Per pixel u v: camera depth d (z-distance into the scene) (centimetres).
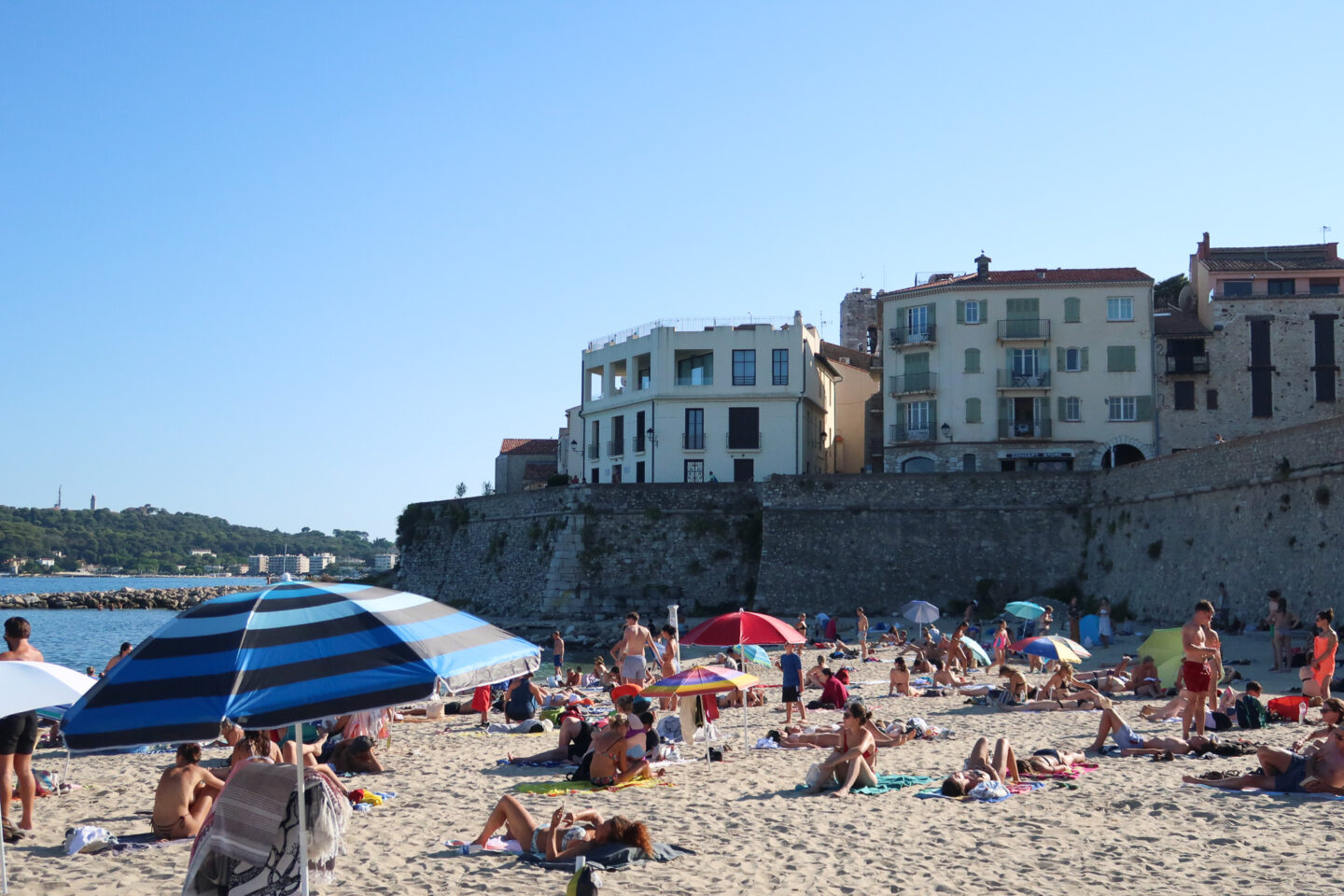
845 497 5997
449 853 1299
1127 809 1410
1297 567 4059
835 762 1620
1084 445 6825
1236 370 6738
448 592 7169
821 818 1437
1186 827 1312
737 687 1955
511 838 1320
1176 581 4928
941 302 7062
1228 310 6769
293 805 932
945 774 1733
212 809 945
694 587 6112
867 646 4428
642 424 7606
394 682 818
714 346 7425
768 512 6031
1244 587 4388
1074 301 6900
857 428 8888
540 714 2630
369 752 1909
